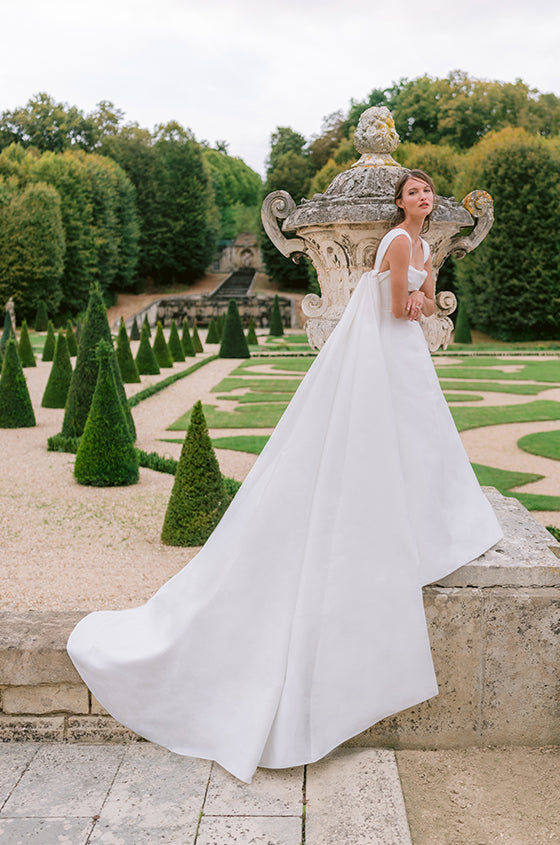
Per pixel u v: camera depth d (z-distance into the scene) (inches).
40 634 114.1
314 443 104.4
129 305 2222.0
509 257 1473.9
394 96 2477.9
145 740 109.6
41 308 1791.3
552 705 104.9
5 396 509.0
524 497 316.2
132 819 90.4
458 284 1593.3
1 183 1829.5
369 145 160.7
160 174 2429.9
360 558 98.6
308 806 92.2
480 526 108.9
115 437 343.6
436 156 1776.6
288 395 698.2
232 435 477.4
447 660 103.9
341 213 147.6
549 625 102.4
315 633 98.7
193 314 2178.9
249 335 1493.6
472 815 91.1
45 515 293.6
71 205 1975.9
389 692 99.0
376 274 107.5
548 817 90.5
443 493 106.4
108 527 279.0
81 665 107.3
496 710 105.2
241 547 104.3
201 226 2452.0
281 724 98.7
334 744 98.3
